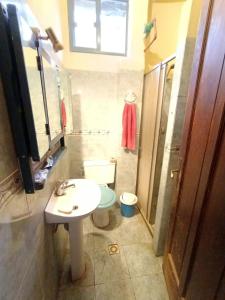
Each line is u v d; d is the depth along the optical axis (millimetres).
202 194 834
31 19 801
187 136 1027
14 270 665
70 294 1312
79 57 2004
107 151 2373
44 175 939
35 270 892
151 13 1979
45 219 1091
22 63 623
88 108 2176
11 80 626
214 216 742
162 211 1509
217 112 723
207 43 815
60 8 1786
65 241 1706
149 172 1997
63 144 1739
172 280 1243
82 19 1933
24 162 732
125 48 2080
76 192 1383
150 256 1657
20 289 713
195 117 941
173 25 2020
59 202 1220
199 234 881
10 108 656
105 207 1832
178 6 1960
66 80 1869
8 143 660
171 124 1341
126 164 2303
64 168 1768
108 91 2152
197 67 907
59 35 1724
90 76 2074
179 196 1159
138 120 2156
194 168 942
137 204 2457
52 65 1263
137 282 1415
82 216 1117
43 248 1033
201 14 861
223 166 684
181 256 1120
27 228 805
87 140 2289
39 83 933
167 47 2080
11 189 664
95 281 1411
